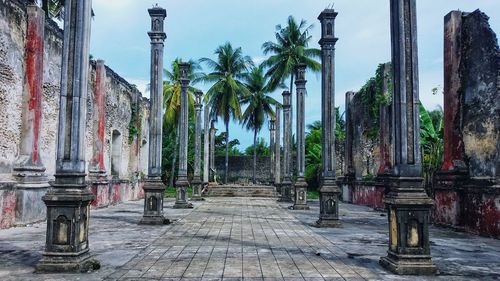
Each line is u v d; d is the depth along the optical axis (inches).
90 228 413.7
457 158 454.0
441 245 335.3
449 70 472.1
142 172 982.4
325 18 470.3
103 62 697.0
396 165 248.7
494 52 409.4
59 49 558.3
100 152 684.1
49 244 229.6
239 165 1785.2
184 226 434.0
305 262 257.1
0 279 210.4
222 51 1360.7
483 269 244.4
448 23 478.9
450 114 465.1
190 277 217.9
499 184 383.2
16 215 425.4
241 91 1336.1
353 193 858.1
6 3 428.1
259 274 225.1
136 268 237.1
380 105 700.7
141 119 968.3
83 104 247.6
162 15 474.6
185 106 697.0
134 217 518.9
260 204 791.7
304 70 676.7
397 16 259.8
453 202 438.3
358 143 854.5
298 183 667.4
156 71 467.8
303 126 669.9
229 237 358.0
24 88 461.1
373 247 313.6
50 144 533.3
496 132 397.7
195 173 900.6
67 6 252.2
